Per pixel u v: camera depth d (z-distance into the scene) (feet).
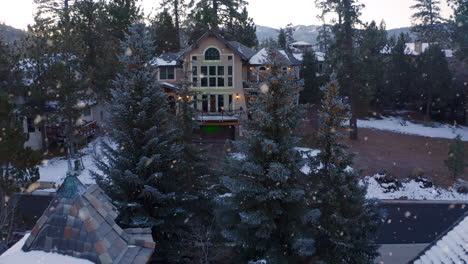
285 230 50.83
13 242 65.36
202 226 63.77
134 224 57.93
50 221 24.79
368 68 153.48
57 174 104.83
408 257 67.72
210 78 140.97
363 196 54.44
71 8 168.55
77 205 24.90
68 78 104.53
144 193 59.57
